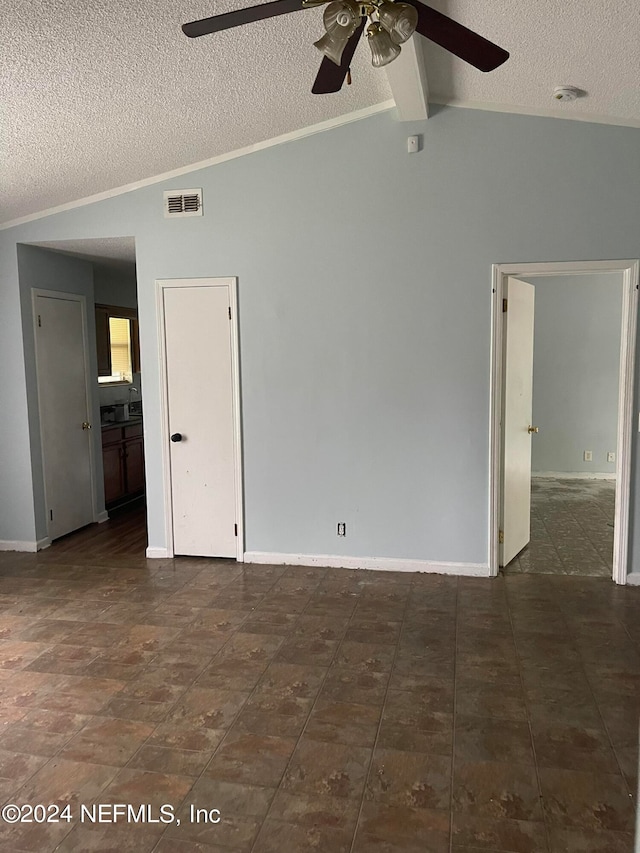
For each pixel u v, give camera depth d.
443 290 4.09
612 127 3.78
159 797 2.16
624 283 3.88
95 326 6.14
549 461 7.49
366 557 4.38
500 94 3.71
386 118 4.04
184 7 2.40
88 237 4.55
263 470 4.48
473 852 1.90
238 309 4.39
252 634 3.39
